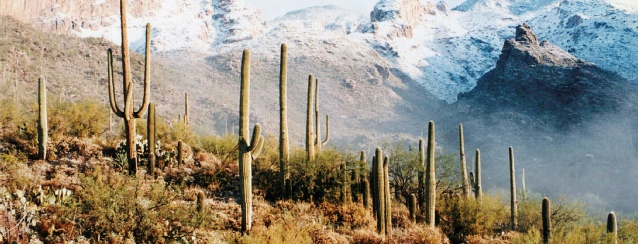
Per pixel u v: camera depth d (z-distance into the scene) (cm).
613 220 1567
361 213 1515
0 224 898
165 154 1602
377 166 1394
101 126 1805
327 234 1266
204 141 1964
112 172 1337
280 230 1162
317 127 1900
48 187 1129
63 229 956
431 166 1650
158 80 10131
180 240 1012
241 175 1216
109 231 973
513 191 1978
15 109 1675
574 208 2062
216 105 10106
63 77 7906
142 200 1045
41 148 1409
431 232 1479
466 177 1986
